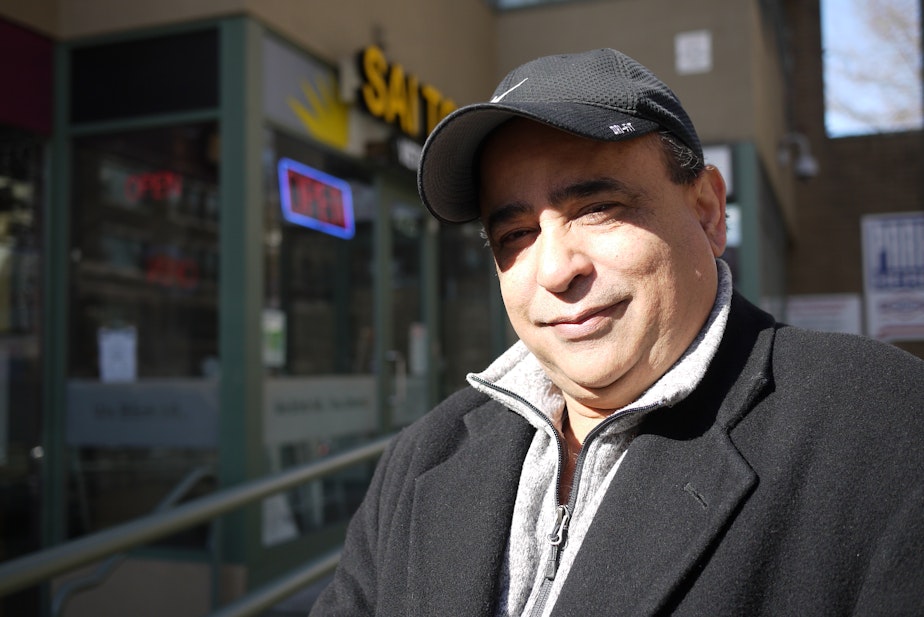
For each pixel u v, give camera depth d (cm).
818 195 1212
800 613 78
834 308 974
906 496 78
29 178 409
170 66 400
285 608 369
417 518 105
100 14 410
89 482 405
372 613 112
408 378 539
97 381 410
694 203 102
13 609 382
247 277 382
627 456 92
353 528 121
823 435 83
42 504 407
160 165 404
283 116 415
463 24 642
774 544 80
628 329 94
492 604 98
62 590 257
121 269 411
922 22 1161
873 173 1198
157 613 388
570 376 97
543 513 101
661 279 94
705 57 662
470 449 109
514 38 712
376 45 504
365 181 498
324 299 451
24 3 396
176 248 399
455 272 622
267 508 397
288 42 421
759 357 93
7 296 396
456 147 102
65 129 417
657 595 81
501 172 100
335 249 464
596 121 89
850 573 78
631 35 681
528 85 97
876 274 954
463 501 104
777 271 936
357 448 274
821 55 1224
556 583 95
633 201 94
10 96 393
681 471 88
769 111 809
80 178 419
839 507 79
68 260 417
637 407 91
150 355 404
